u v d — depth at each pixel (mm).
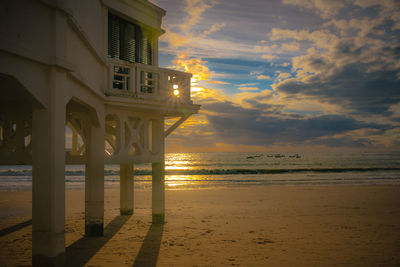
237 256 6977
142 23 8656
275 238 8609
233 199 17172
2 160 7559
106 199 16547
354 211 13234
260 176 38344
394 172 44219
